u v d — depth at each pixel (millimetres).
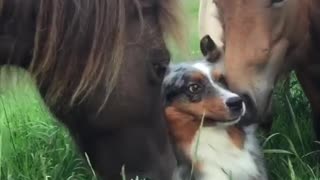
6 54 1085
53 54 1054
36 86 1117
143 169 1112
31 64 1072
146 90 1090
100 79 1061
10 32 1073
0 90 1137
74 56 1056
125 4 1065
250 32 1327
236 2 1326
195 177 1238
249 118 1284
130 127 1100
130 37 1071
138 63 1077
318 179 1338
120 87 1076
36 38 1052
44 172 1345
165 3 1102
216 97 1205
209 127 1236
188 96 1210
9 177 1347
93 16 1051
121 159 1112
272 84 1386
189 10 1167
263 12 1334
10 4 1060
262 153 1328
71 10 1050
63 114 1115
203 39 1304
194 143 1230
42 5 1050
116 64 1049
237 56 1316
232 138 1251
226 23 1335
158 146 1114
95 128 1104
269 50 1351
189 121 1224
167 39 1109
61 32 1050
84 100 1079
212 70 1231
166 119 1215
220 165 1241
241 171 1252
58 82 1067
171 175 1124
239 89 1296
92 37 1053
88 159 1133
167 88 1219
